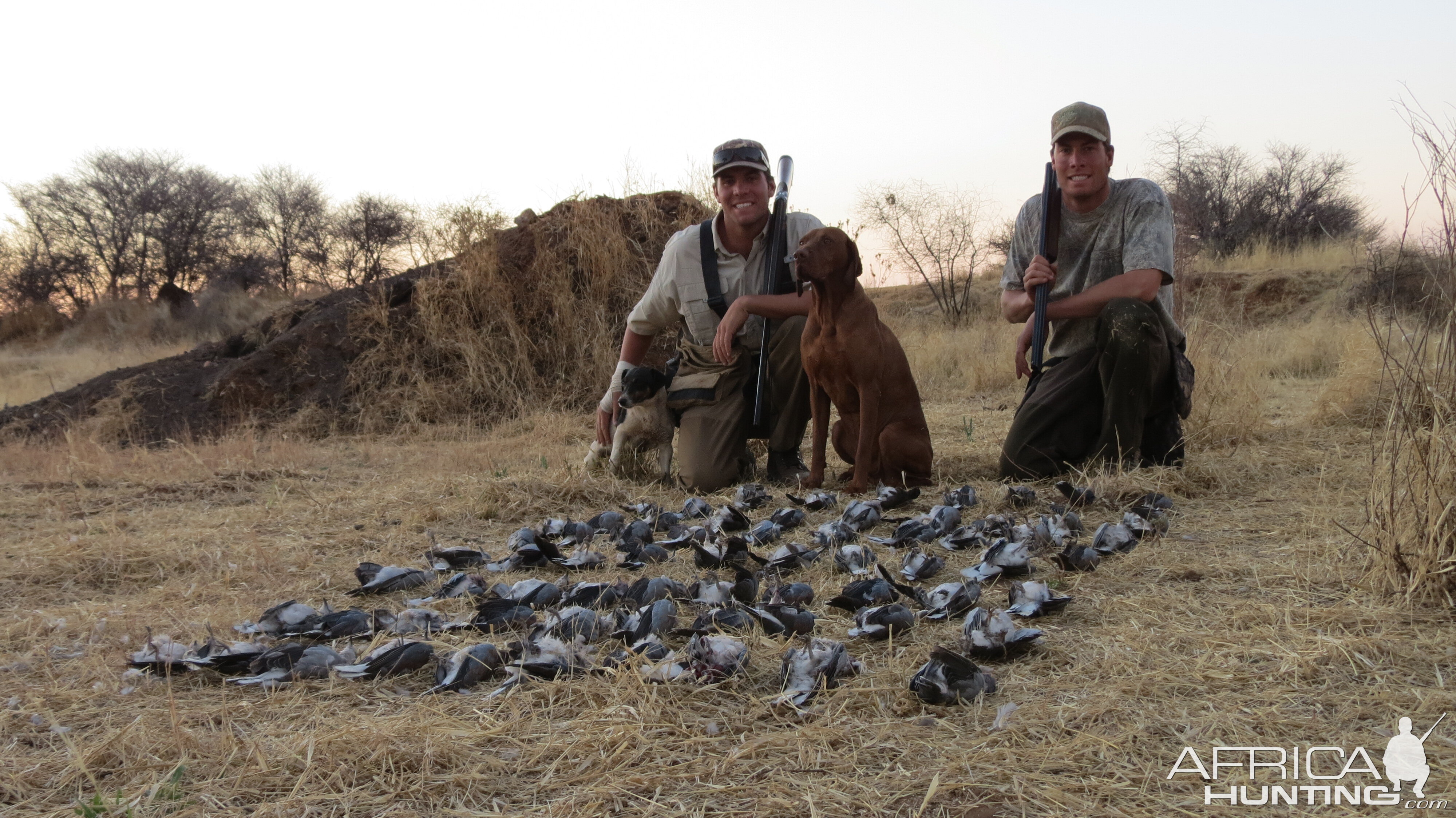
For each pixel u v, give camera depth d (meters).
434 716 2.02
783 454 5.22
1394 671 2.12
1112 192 4.75
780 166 5.14
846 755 1.83
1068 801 1.64
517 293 9.64
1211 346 7.37
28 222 35.22
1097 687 2.10
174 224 34.75
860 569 3.13
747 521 3.82
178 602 3.07
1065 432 4.68
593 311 9.47
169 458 6.78
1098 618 2.61
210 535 4.05
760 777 1.77
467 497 4.70
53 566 3.54
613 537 3.85
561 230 9.94
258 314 28.47
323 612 2.79
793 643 2.44
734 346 5.07
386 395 9.00
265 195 36.97
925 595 2.76
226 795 1.73
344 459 7.02
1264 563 3.05
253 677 2.27
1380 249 12.40
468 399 9.04
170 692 2.02
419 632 2.62
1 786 1.76
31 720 2.08
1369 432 5.64
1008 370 9.96
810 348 4.67
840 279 4.50
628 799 1.70
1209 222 18.86
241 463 6.40
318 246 36.69
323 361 9.38
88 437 8.38
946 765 1.77
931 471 4.88
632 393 5.02
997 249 19.83
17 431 8.90
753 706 2.06
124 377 9.87
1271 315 13.41
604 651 2.45
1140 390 4.46
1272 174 19.19
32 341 29.78
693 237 5.07
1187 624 2.50
